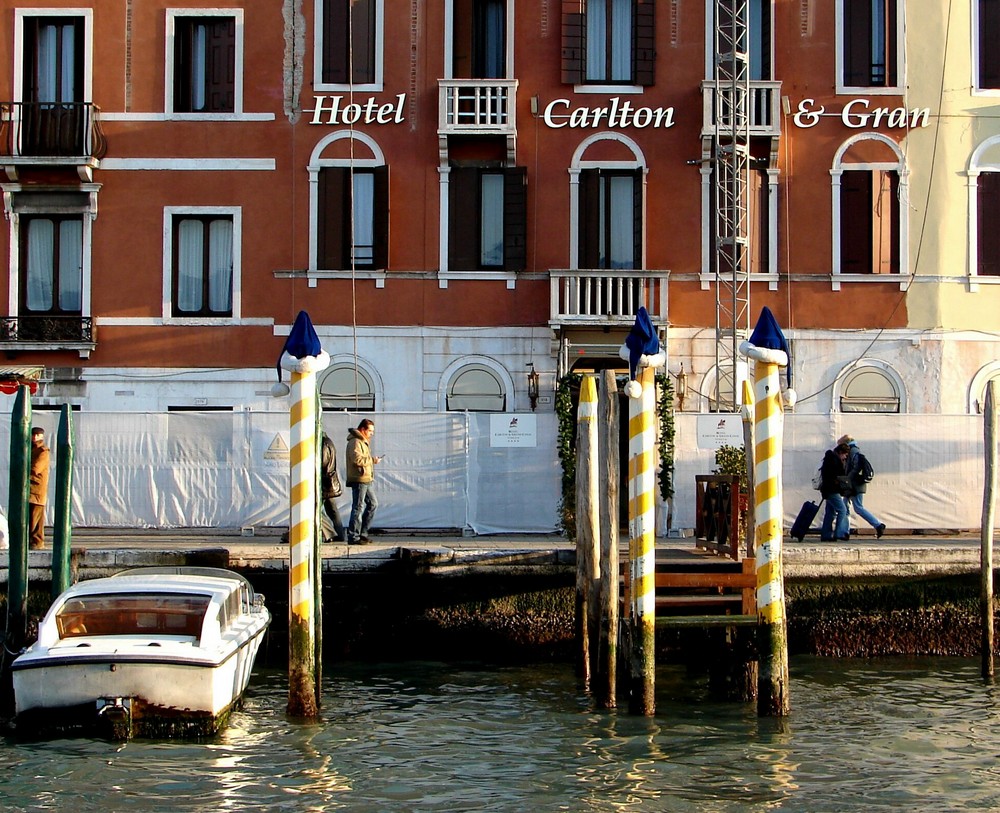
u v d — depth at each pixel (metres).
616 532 15.61
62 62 26.23
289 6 26.17
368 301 26.09
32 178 26.02
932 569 18.44
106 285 26.11
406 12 26.19
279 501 21.50
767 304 26.03
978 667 17.86
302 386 14.26
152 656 13.33
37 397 26.00
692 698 15.98
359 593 18.22
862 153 26.09
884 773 12.92
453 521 21.47
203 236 26.20
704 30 26.14
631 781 12.60
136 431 21.62
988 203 26.17
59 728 13.50
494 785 12.45
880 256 26.03
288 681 15.72
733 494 15.93
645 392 14.45
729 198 25.53
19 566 15.61
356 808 11.77
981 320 26.06
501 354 26.02
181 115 26.09
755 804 11.98
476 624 18.23
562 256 26.09
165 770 12.73
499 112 25.70
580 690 16.38
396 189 26.17
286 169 26.16
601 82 26.22
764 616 14.45
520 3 26.17
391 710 15.27
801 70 26.16
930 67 26.11
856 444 21.66
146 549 17.88
